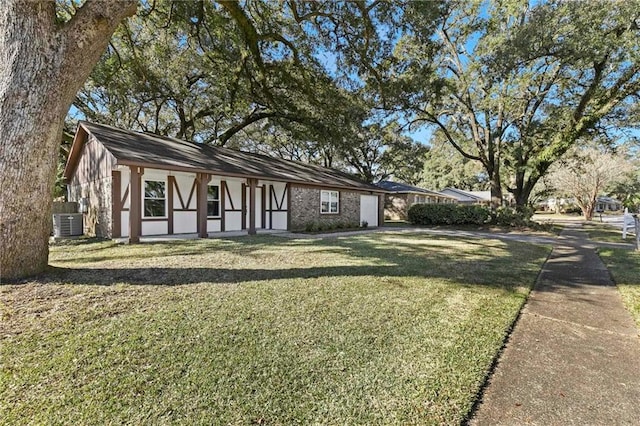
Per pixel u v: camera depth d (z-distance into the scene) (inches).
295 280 187.5
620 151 901.2
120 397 80.1
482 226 644.7
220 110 647.8
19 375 87.7
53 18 167.2
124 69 489.4
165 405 77.7
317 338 115.2
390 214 1033.5
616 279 212.4
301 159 1112.2
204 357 99.8
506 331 127.0
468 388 89.0
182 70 541.3
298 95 549.0
